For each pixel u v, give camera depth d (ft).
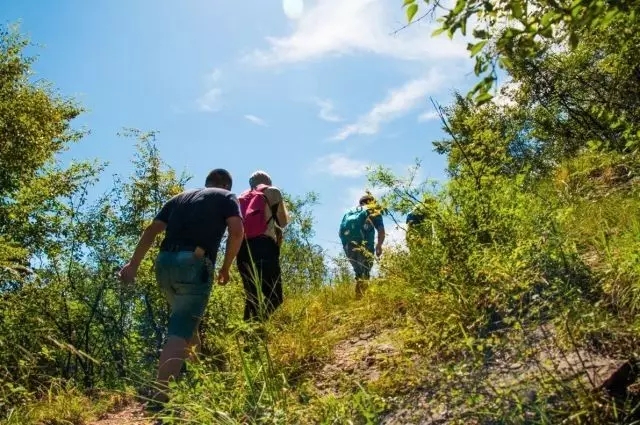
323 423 10.59
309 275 29.81
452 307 13.41
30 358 17.67
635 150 15.74
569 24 7.36
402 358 12.77
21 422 15.80
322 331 17.24
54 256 50.80
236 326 14.93
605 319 10.48
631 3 7.30
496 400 9.30
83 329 52.03
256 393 12.46
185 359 14.23
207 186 18.12
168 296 16.28
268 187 21.21
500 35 7.65
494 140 17.10
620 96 24.22
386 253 16.97
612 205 17.35
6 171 61.11
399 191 16.01
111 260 51.42
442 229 14.83
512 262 13.10
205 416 11.62
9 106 66.74
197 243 16.11
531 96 29.04
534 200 16.07
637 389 9.12
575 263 12.60
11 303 24.12
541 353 10.61
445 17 7.32
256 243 20.66
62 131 82.23
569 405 8.91
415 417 10.20
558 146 29.86
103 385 25.64
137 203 52.65
